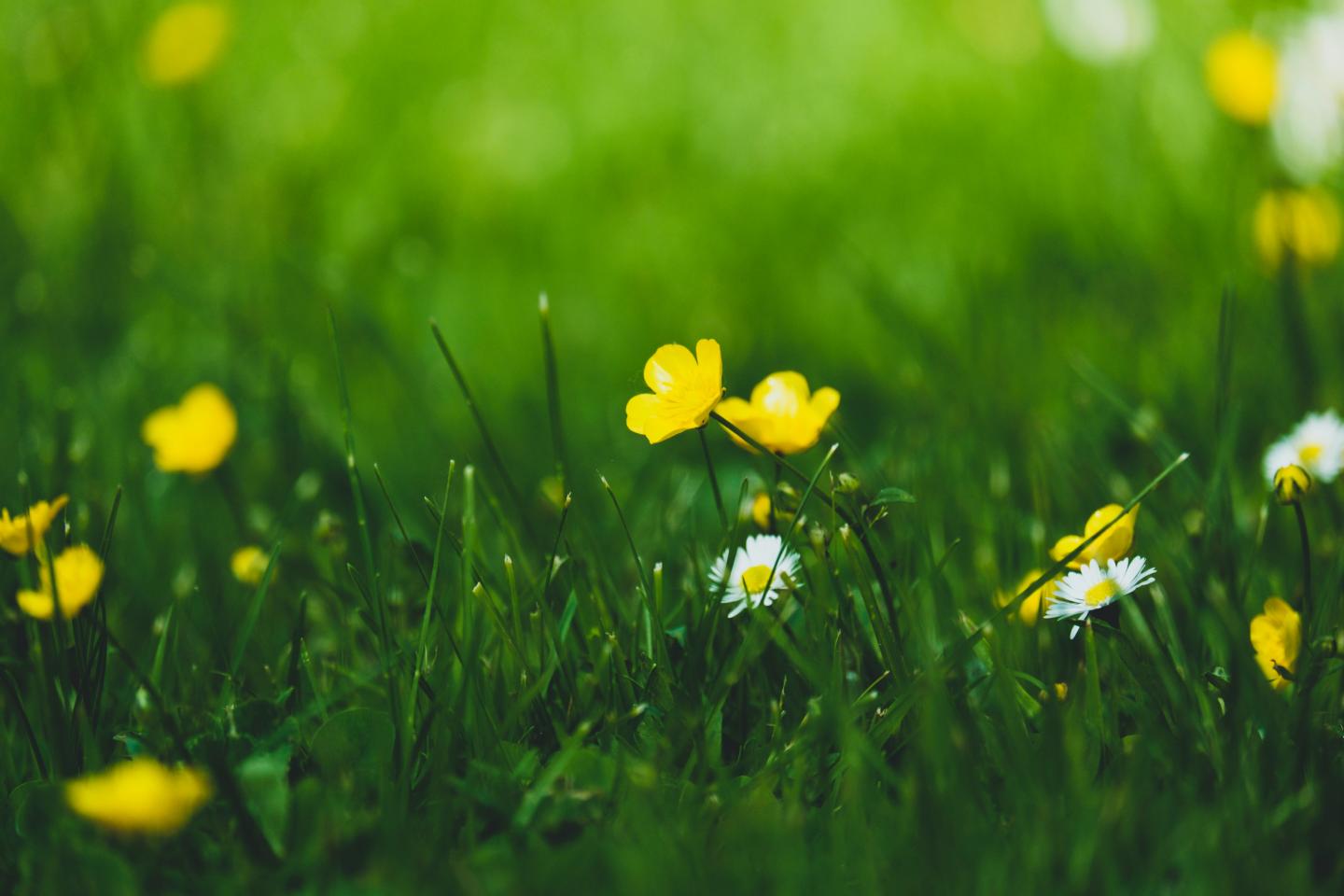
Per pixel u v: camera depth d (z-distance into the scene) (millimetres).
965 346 1055
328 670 834
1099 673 812
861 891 745
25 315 1173
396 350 1115
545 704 806
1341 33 1214
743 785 775
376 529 947
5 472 971
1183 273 1107
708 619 811
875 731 779
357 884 745
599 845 748
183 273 1258
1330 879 743
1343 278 1033
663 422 779
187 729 806
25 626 835
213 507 974
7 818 780
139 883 752
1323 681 792
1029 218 1265
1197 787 768
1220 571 839
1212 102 1298
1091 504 913
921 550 843
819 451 962
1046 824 744
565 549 881
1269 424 961
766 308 1209
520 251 1377
